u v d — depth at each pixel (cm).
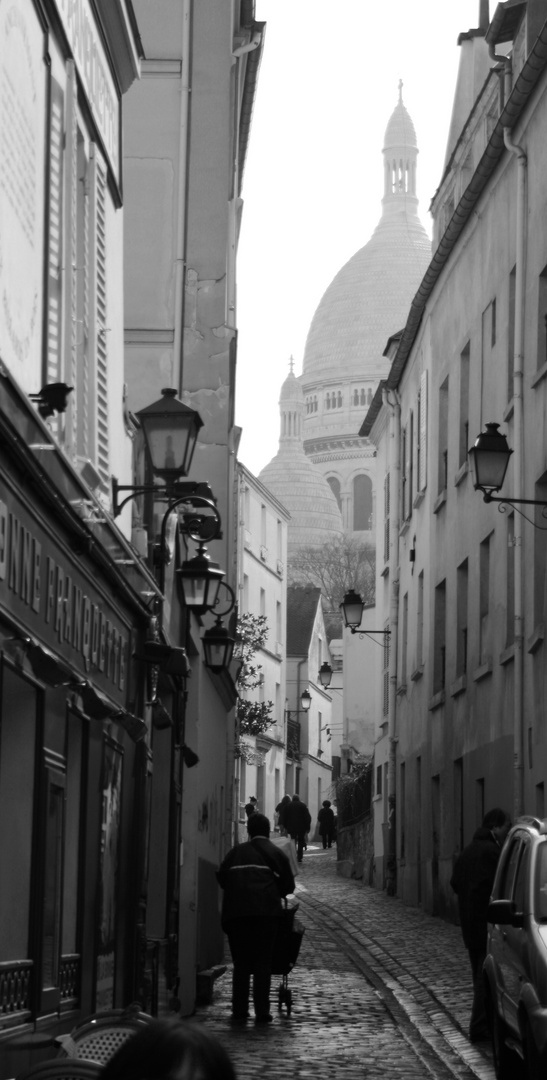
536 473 2162
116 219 1348
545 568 2127
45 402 878
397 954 2250
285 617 8612
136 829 1254
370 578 13762
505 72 2712
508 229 2455
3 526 740
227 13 2442
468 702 2730
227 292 2455
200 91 2441
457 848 2848
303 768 9256
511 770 2314
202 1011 1634
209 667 1905
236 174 2859
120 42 1270
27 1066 796
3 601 750
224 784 2588
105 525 1067
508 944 1105
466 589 2883
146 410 1311
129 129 2242
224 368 2445
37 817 830
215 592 1638
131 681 1240
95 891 1037
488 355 2622
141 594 1259
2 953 770
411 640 3544
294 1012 1593
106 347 1235
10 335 859
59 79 1024
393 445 3916
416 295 3281
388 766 3894
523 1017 1002
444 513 3064
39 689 833
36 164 942
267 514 8138
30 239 922
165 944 1444
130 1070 269
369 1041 1376
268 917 1507
